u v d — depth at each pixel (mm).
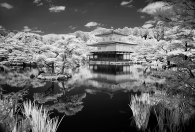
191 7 3564
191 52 11945
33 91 13547
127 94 12367
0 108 6117
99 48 59469
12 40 48406
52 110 8805
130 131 6344
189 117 5840
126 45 57000
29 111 7113
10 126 5609
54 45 22047
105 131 6430
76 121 7367
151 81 17984
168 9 3826
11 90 13773
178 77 5059
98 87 15266
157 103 7836
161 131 5781
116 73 27047
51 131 5652
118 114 8227
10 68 37656
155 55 30516
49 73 22844
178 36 5227
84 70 33062
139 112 6922
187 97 4664
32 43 53281
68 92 13195
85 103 10141
